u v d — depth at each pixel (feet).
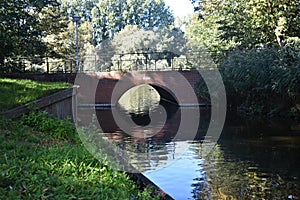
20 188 11.81
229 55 61.46
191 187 21.75
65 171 14.44
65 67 73.20
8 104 25.39
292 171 25.44
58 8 98.48
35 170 13.98
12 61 68.74
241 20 70.18
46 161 15.25
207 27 86.02
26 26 74.74
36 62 75.56
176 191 21.08
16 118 23.94
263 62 52.80
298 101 49.01
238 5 70.08
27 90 32.27
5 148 16.71
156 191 15.14
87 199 12.03
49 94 30.19
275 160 28.45
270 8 60.34
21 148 17.02
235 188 21.99
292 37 59.93
